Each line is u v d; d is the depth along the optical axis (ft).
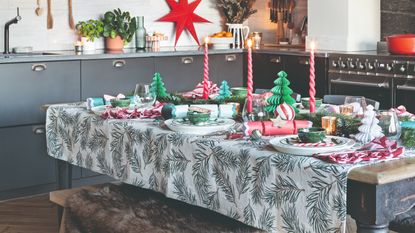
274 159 7.56
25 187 16.42
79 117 10.94
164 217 9.05
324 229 7.07
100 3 19.83
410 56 15.69
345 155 7.30
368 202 6.86
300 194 7.29
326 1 19.24
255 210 7.84
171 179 8.98
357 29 18.92
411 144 8.10
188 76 19.17
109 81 17.60
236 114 10.37
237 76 20.20
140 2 20.62
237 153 8.02
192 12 21.45
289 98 10.03
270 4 21.93
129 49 19.75
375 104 11.09
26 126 16.34
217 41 20.76
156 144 9.23
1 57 16.37
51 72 16.60
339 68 17.39
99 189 10.48
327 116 9.19
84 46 18.88
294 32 21.29
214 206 8.44
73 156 11.21
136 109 10.68
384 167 6.95
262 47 21.13
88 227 9.57
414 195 7.16
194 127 9.04
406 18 18.81
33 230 13.48
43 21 18.90
